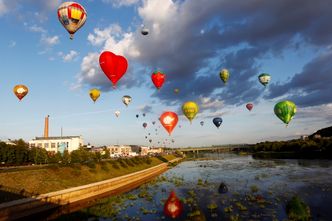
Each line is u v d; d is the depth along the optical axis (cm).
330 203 3506
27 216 3494
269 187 4841
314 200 3709
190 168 10538
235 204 3619
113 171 7125
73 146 12212
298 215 2952
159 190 5162
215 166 10631
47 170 5131
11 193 3762
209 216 3128
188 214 3206
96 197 4866
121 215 3347
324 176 6012
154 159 13312
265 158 14162
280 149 15862
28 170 4816
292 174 6612
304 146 13288
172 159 17438
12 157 6306
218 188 4984
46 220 3341
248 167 9288
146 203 3972
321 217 2948
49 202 3903
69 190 4431
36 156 6775
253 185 5125
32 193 4019
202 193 4575
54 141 12231
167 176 7806
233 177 6581
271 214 3078
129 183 6769
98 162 7281
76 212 3600
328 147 11875
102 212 3500
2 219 3162
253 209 3334
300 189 4525
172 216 3234
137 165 9538
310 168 7919
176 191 4953
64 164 6138
